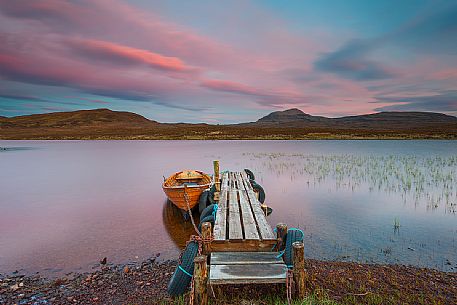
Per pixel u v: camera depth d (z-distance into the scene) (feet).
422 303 15.74
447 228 29.01
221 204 28.73
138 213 37.58
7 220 34.71
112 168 81.25
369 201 39.73
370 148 130.52
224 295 16.01
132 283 19.86
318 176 59.57
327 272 19.80
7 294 18.79
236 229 20.74
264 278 14.67
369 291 17.07
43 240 28.22
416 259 22.25
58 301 17.88
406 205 37.42
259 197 38.68
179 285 17.33
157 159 101.50
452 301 15.98
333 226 30.01
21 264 23.21
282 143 172.24
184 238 28.53
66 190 52.60
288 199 41.52
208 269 16.70
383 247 24.62
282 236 18.17
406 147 133.80
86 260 23.75
